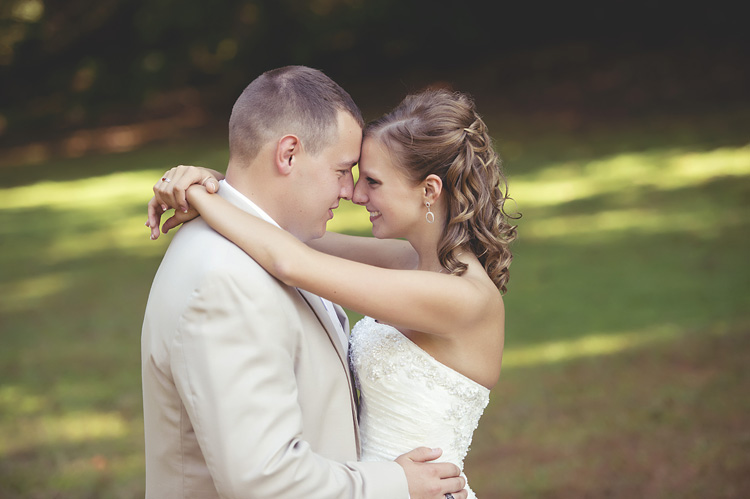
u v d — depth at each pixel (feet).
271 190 6.33
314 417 6.14
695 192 31.12
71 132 66.69
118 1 73.26
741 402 14.49
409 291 6.25
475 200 6.89
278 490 5.40
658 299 20.17
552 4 62.54
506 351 17.83
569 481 12.50
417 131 6.78
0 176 53.83
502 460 13.33
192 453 6.00
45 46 74.08
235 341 5.58
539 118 49.67
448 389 6.89
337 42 67.05
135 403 16.57
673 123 43.24
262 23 67.41
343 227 30.19
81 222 37.17
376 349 7.09
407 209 6.94
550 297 21.20
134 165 52.70
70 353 19.67
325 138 6.30
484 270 7.07
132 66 71.87
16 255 31.40
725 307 19.11
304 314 6.20
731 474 12.32
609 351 17.26
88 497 12.79
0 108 72.13
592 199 32.14
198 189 6.22
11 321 22.72
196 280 5.70
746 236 24.90
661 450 13.21
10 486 13.24
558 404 15.11
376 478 5.98
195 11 68.74
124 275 27.12
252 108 6.30
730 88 46.60
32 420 15.96
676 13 56.39
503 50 63.72
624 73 52.54
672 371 16.02
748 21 53.01
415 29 65.26
